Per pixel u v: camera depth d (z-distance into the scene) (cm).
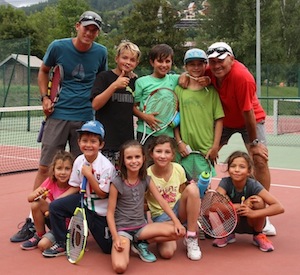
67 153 441
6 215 535
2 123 1852
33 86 1920
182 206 408
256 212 407
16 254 410
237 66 439
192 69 450
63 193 423
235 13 3850
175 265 384
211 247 429
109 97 430
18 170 834
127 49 436
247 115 438
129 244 388
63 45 472
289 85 2373
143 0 3984
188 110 448
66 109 476
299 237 454
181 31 4019
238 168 415
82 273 367
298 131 1509
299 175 771
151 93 452
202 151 447
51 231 418
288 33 4156
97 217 404
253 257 401
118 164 411
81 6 4872
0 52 1653
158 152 409
